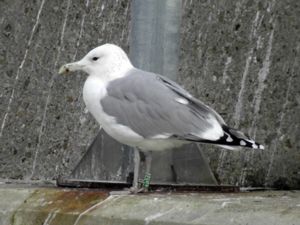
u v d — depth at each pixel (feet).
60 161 34.94
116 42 35.14
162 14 28.89
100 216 22.62
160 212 21.84
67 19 34.96
